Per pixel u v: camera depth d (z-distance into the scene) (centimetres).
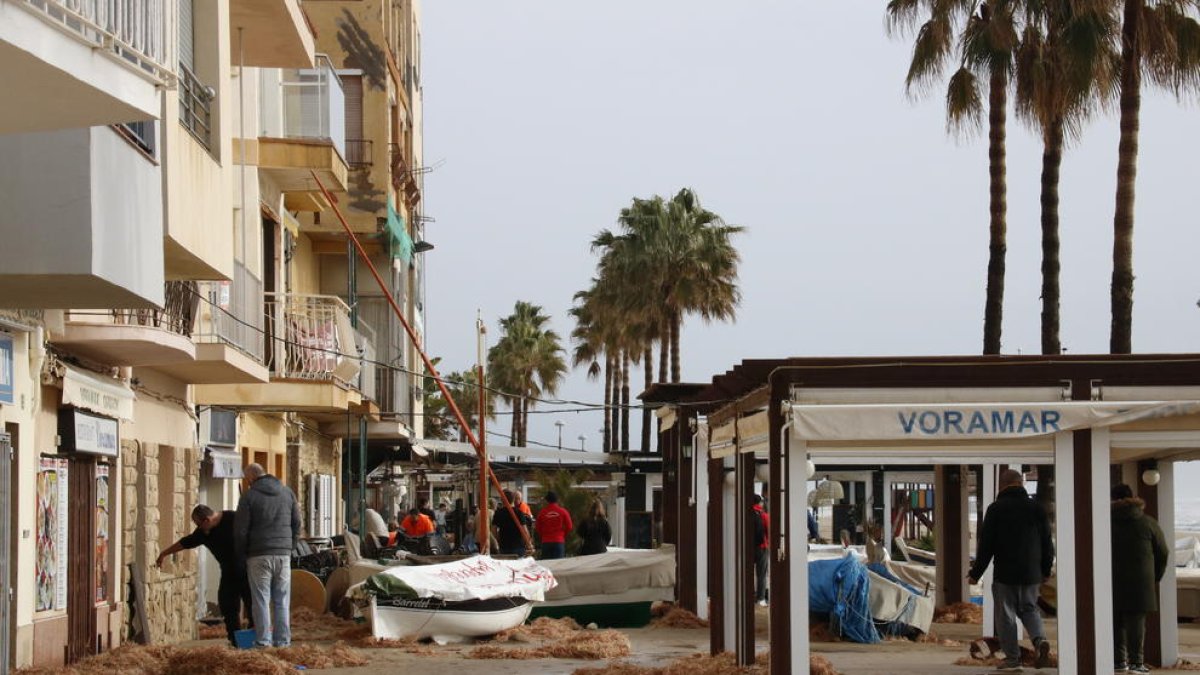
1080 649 1393
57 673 1543
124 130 1398
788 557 1373
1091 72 2933
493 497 6053
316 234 3784
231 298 2409
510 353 9762
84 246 1299
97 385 1805
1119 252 2912
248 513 1877
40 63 977
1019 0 3047
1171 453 1833
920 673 1756
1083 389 1381
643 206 6844
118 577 1953
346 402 2850
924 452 1655
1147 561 1722
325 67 2972
